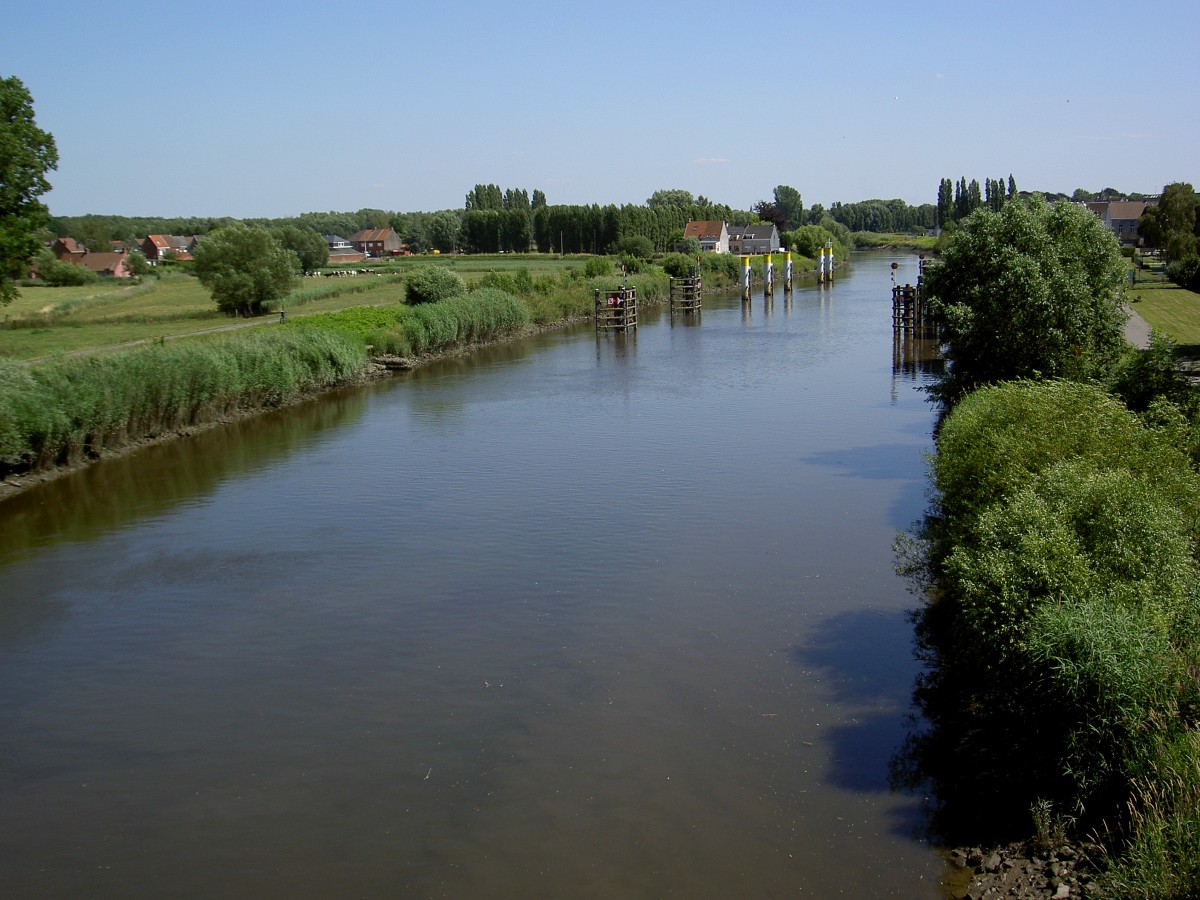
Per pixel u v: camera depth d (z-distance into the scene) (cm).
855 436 2911
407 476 2600
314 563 1917
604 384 4131
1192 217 8200
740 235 15738
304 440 3147
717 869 935
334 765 1170
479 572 1820
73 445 2819
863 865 931
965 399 2242
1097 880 826
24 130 4562
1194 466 1605
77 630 1627
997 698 1145
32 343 4553
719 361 4762
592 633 1518
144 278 10081
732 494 2284
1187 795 815
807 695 1283
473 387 4162
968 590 1166
